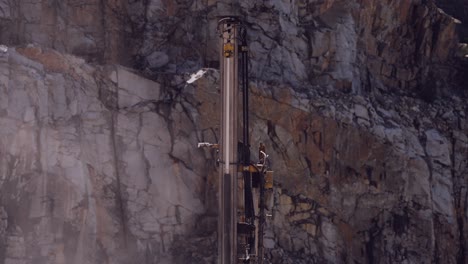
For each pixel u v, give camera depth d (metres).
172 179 17.12
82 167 16.41
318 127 18.25
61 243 15.88
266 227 17.36
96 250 16.30
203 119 17.45
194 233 17.08
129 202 16.78
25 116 15.91
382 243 18.41
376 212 18.53
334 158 18.31
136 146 17.06
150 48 18.59
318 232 17.94
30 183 15.80
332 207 18.16
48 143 16.12
